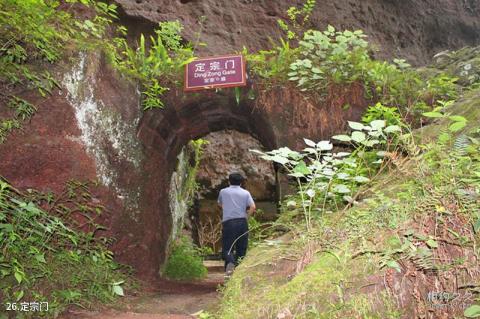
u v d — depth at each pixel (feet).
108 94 18.34
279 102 21.08
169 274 25.66
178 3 28.89
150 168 21.68
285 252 9.94
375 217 8.84
